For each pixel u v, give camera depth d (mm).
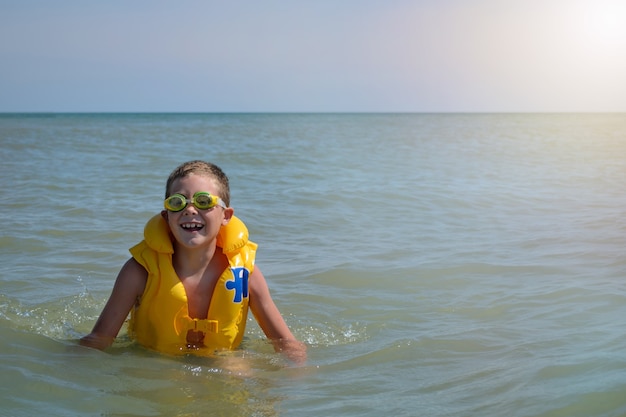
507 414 2730
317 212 8914
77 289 5078
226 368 3385
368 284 5398
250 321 4520
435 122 75375
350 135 35625
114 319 3717
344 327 4332
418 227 7984
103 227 7473
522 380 3127
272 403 2906
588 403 2781
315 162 16594
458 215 8930
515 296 4980
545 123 69125
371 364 3510
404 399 2953
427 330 4203
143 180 12016
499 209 9477
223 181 3822
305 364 3510
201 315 3766
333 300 4961
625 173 14734
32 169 13828
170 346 3693
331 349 3832
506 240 7176
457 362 3520
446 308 4742
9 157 16984
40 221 7785
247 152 20031
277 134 36781
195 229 3646
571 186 12312
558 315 4438
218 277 3793
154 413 2781
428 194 10805
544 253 6480
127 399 2920
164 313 3678
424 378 3268
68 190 10609
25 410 2748
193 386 3104
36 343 3660
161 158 17078
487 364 3449
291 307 4766
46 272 5547
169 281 3680
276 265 6000
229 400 2939
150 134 34844
